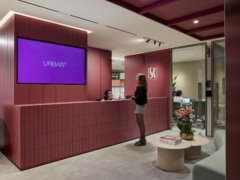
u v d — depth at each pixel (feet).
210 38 15.80
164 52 20.13
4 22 11.87
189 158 11.10
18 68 10.62
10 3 9.36
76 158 11.21
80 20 11.70
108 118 13.39
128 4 10.08
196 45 17.87
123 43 17.75
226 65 3.62
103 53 20.63
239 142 3.39
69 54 12.80
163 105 18.94
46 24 11.71
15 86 10.52
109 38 15.93
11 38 10.83
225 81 3.64
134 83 23.31
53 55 12.01
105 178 8.80
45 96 11.66
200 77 22.90
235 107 3.46
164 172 9.41
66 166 10.09
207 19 12.11
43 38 11.55
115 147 13.28
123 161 10.79
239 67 3.39
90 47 19.36
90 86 19.44
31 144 9.82
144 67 22.18
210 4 10.17
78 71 13.26
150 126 17.17
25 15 10.86
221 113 17.07
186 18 11.68
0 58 12.73
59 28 12.29
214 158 7.55
